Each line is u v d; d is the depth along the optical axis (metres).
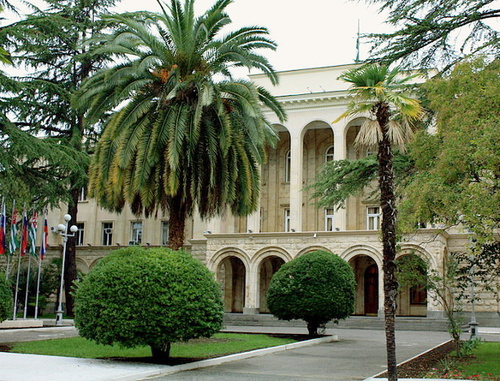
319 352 19.27
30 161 32.00
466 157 14.64
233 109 22.36
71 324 30.41
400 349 20.66
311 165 44.38
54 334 23.56
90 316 14.47
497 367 14.88
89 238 50.09
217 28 22.75
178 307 14.28
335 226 39.28
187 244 46.09
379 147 12.51
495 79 15.57
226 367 15.03
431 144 17.20
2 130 28.52
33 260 43.25
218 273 41.50
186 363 14.80
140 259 14.91
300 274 23.81
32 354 16.12
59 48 36.84
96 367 13.62
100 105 22.45
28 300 40.97
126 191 21.92
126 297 14.25
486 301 35.56
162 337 14.25
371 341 24.38
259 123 21.86
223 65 22.69
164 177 21.38
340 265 24.19
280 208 44.94
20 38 28.97
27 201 29.16
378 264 36.91
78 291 15.00
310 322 24.34
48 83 33.78
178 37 21.81
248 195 22.75
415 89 18.86
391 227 11.99
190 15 21.77
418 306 39.44
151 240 48.22
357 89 13.24
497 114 15.13
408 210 16.83
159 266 14.70
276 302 24.08
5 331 24.56
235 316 38.38
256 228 41.62
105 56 36.72
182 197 22.06
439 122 16.84
